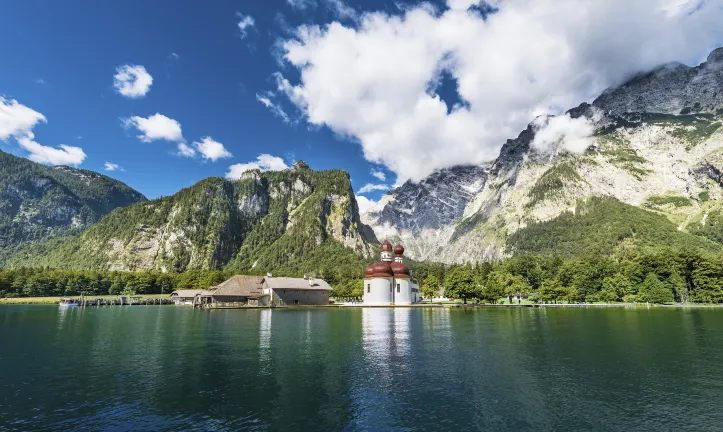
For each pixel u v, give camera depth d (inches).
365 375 1393.9
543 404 1092.5
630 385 1277.1
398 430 913.5
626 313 4313.5
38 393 1187.9
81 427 928.9
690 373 1425.9
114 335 2471.7
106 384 1283.2
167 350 1895.9
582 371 1456.7
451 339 2239.2
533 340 2187.5
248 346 2003.0
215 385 1268.5
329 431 903.1
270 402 1104.8
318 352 1828.2
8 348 1980.8
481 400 1125.7
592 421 970.1
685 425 944.9
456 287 6397.6
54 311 5265.8
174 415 1005.8
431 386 1259.2
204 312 4894.2
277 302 6087.6
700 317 3720.5
